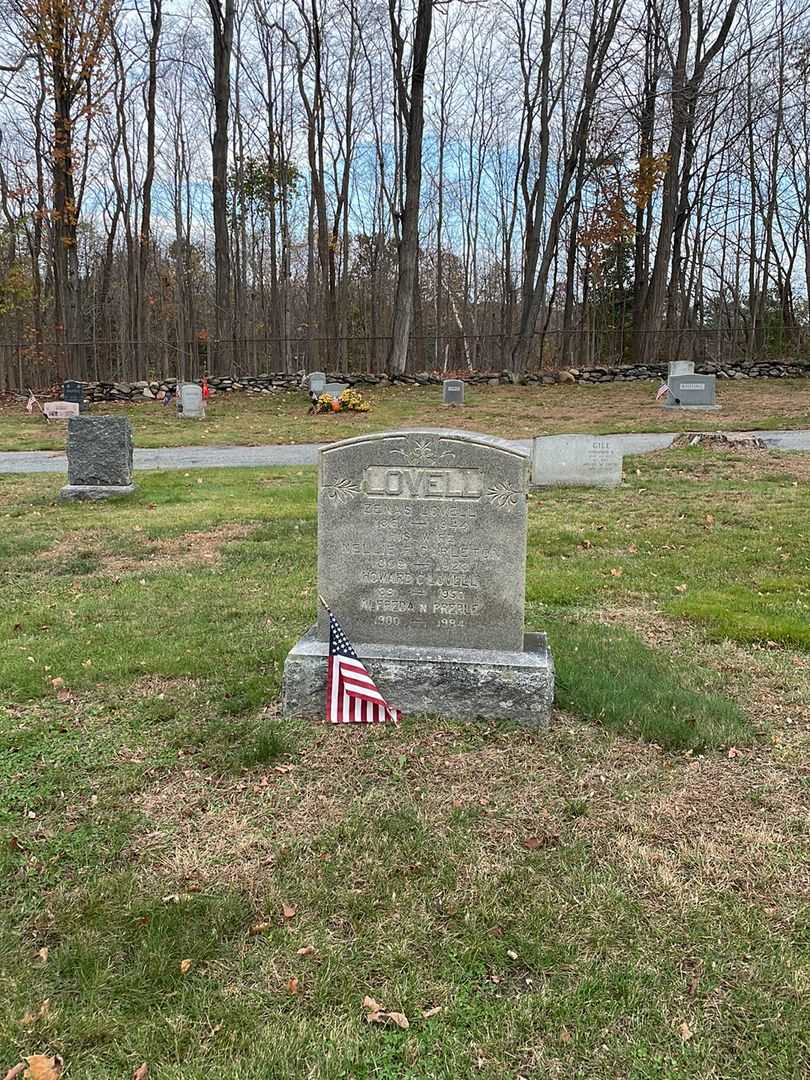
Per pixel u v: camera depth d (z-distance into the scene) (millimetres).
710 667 5234
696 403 23781
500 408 25062
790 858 3260
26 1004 2568
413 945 2824
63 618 6430
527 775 3896
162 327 48625
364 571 4523
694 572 7590
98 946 2820
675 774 3908
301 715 4480
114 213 39344
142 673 5227
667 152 32031
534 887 3107
